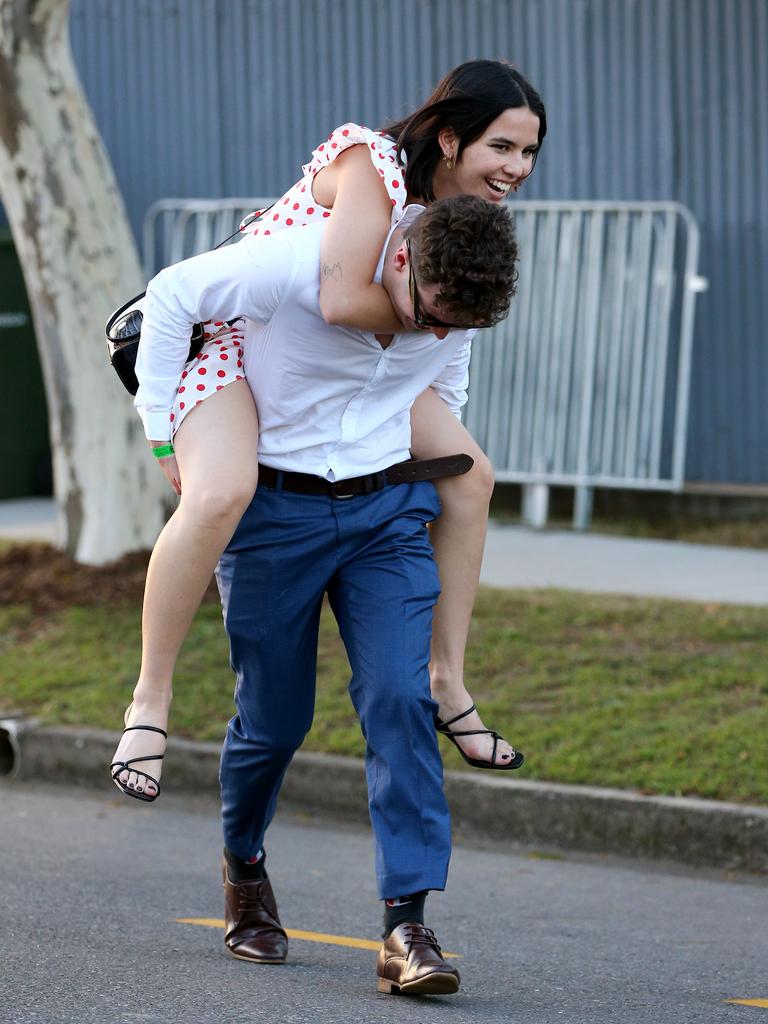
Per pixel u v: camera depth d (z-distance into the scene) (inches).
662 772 428.8
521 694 493.0
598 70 787.4
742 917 359.6
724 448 783.1
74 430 644.1
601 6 784.3
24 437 901.2
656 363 772.0
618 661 518.9
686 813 410.6
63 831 430.0
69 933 323.0
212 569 263.4
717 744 443.2
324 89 843.4
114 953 307.7
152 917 339.9
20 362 894.4
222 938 322.7
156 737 266.7
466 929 343.6
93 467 641.0
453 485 281.6
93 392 641.0
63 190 632.4
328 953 316.2
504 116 254.7
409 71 825.5
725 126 771.4
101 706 508.7
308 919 347.9
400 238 249.1
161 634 266.4
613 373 773.3
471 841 432.5
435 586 272.4
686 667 508.1
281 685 274.8
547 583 640.4
